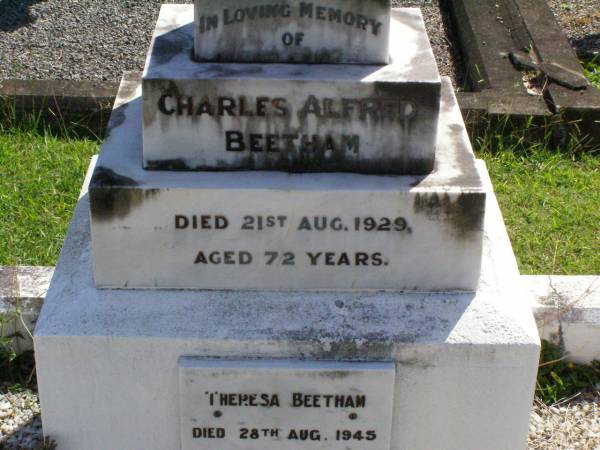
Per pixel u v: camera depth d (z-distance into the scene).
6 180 5.17
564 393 3.94
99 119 5.79
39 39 7.15
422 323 3.18
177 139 3.09
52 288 3.29
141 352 3.16
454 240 3.15
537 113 5.65
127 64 6.82
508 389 3.21
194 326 3.16
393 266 3.20
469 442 3.31
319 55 3.09
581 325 3.95
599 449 3.70
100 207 3.09
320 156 3.12
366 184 3.09
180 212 3.10
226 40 3.07
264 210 3.10
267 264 3.20
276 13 3.03
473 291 3.26
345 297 3.24
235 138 3.09
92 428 3.30
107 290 3.24
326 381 3.17
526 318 3.23
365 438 3.28
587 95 5.81
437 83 3.00
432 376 3.19
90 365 3.18
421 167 3.15
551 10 7.11
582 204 5.17
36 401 3.86
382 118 3.05
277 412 3.24
